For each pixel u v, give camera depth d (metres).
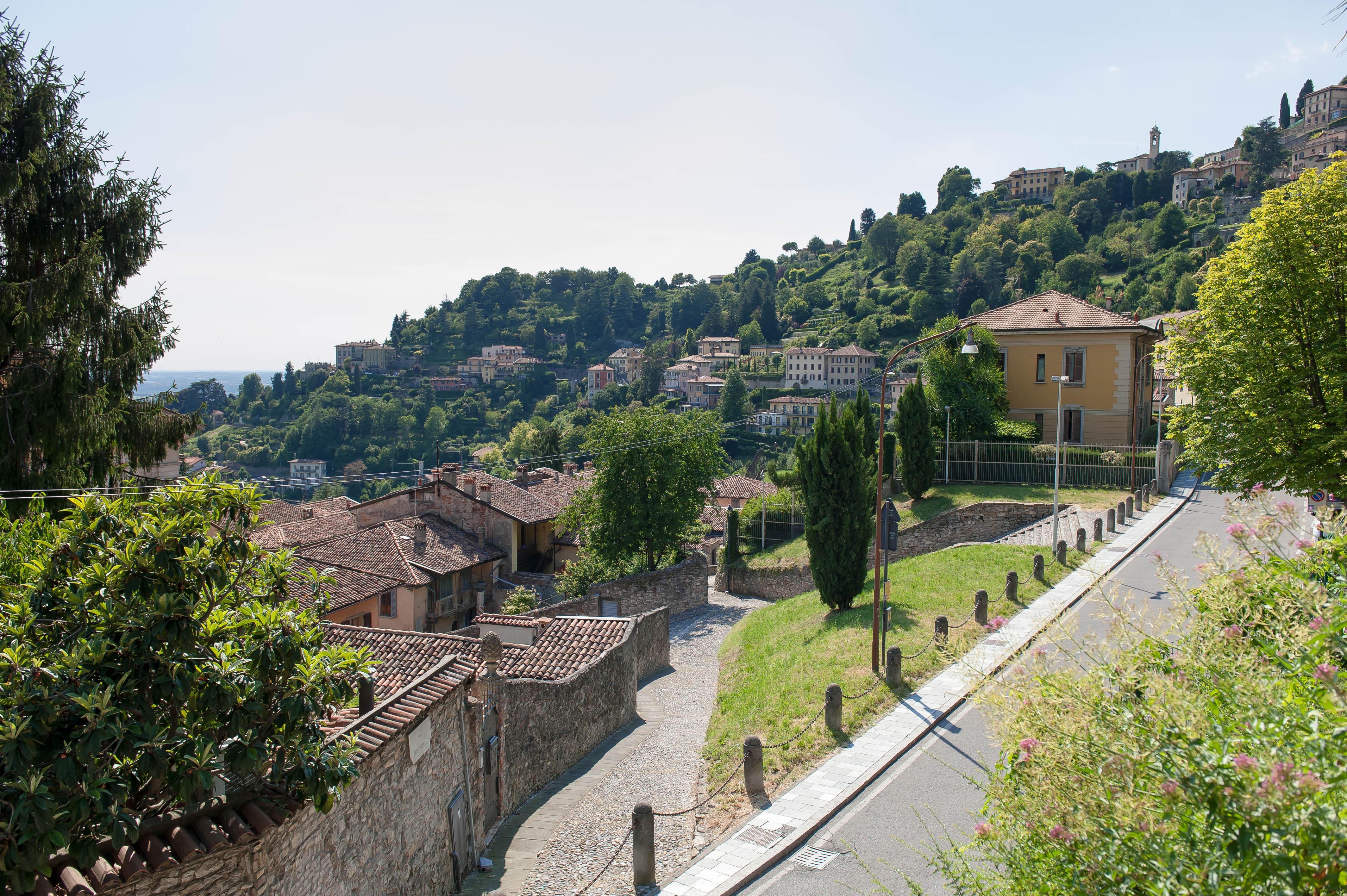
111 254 20.83
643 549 45.53
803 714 17.64
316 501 56.38
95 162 20.73
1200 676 6.26
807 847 12.55
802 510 43.84
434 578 38.56
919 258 189.75
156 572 8.98
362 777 10.88
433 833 12.83
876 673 19.06
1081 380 43.59
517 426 168.12
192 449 175.50
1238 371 20.92
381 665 19.88
